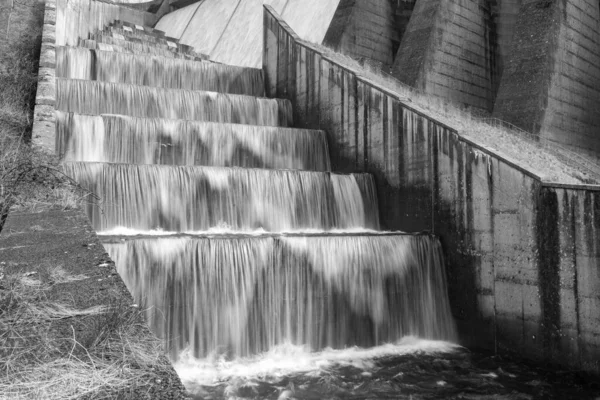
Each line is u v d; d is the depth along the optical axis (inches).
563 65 867.4
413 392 391.2
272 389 387.9
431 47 969.5
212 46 1688.0
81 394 125.6
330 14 1221.1
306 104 805.2
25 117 623.5
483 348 499.5
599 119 959.6
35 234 265.1
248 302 448.1
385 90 644.1
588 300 412.2
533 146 705.6
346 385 400.5
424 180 578.9
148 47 1180.5
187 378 403.2
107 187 502.9
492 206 492.1
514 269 470.9
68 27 1401.3
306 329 471.2
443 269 544.1
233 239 447.2
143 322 168.6
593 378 409.4
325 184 616.7
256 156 695.1
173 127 650.8
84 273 204.8
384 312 506.9
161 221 527.2
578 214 417.1
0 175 377.4
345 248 494.0
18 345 146.4
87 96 698.2
